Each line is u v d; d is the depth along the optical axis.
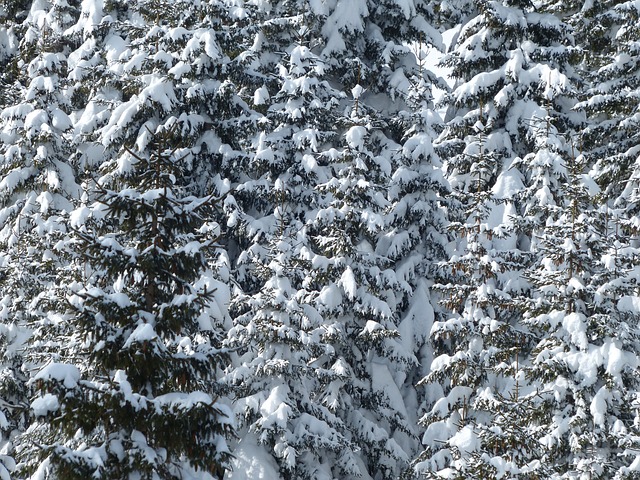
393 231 51.72
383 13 63.88
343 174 47.47
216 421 22.42
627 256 36.44
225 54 56.75
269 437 39.31
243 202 54.34
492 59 56.75
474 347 40.25
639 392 33.94
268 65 59.06
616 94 53.12
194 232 26.22
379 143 56.62
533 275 36.97
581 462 32.25
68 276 40.88
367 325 45.03
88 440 23.20
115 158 53.41
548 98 52.91
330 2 61.75
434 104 57.31
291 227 49.81
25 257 44.84
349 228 46.81
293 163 52.59
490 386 40.09
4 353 43.19
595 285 36.31
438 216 51.31
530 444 29.83
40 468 24.02
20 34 67.19
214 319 41.25
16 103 54.50
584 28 61.28
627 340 34.62
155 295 24.78
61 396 21.55
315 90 52.66
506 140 53.47
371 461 45.75
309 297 44.50
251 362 40.88
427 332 49.06
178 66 50.62
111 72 54.03
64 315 40.31
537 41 58.00
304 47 54.00
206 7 52.91
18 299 43.69
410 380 49.31
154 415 22.02
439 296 50.56
